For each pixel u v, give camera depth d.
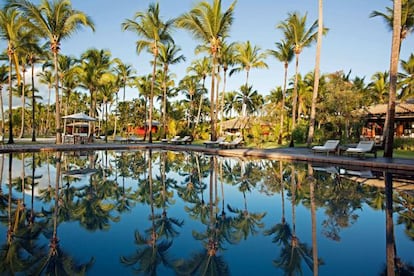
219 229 3.78
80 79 26.62
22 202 5.04
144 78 33.69
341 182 7.17
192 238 3.46
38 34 17.73
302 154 12.89
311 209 4.73
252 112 43.53
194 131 31.73
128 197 5.58
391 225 3.88
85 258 2.87
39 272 2.56
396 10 10.95
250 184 7.06
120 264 2.74
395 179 7.57
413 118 20.36
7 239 3.35
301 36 20.27
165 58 26.53
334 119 18.23
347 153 12.31
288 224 3.98
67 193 5.80
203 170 9.51
